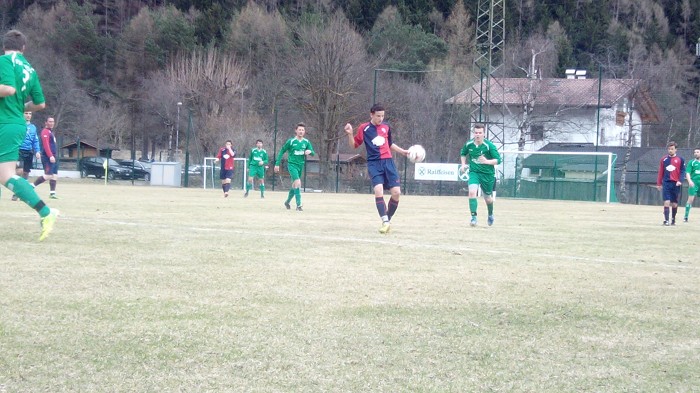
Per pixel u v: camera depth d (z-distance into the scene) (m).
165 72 66.88
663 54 63.31
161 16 70.12
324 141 52.16
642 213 22.73
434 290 6.00
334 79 51.75
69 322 4.51
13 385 3.39
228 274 6.46
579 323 4.96
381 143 11.25
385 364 3.89
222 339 4.27
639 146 54.69
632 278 7.04
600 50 66.94
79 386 3.41
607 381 3.71
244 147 52.91
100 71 69.38
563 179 36.50
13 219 10.88
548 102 52.66
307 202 23.39
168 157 65.81
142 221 11.82
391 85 54.94
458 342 4.37
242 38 66.56
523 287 6.29
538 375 3.78
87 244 8.22
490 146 13.30
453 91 54.28
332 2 70.44
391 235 10.72
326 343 4.25
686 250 10.17
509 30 66.38
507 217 17.62
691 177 18.94
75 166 59.12
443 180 39.47
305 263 7.32
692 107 57.34
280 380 3.58
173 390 3.40
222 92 61.12
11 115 7.72
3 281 5.71
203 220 12.66
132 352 3.95
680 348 4.38
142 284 5.82
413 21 68.38
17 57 7.67
